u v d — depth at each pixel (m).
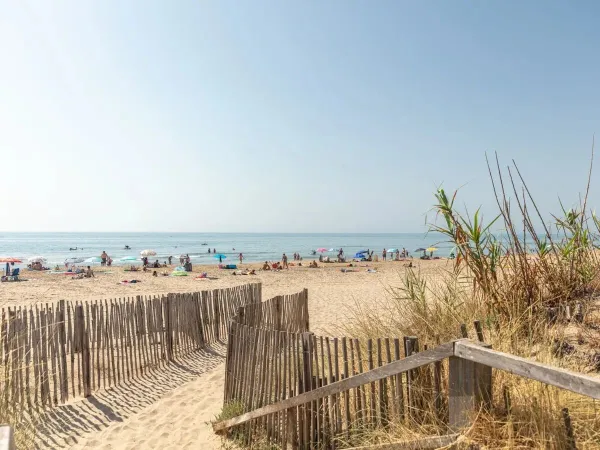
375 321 4.50
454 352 2.48
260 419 4.21
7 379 4.49
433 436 2.61
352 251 88.00
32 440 4.43
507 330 3.32
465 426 2.46
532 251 4.08
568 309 3.84
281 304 7.69
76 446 4.59
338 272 28.47
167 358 7.45
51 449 4.50
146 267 30.94
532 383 2.57
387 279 21.38
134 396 6.02
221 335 9.19
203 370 7.27
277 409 3.93
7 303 14.06
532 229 4.06
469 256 3.99
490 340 3.24
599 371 2.94
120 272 28.75
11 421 4.27
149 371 7.00
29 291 17.34
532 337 3.38
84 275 24.38
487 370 2.45
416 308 4.09
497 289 3.97
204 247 100.12
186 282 22.00
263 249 92.25
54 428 4.98
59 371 5.67
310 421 3.68
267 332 4.25
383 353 3.73
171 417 5.30
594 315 3.76
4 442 1.43
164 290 18.44
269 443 4.04
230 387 4.83
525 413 2.46
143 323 6.99
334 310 11.85
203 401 5.80
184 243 129.12
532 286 3.96
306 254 69.94
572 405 2.50
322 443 3.55
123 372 6.53
